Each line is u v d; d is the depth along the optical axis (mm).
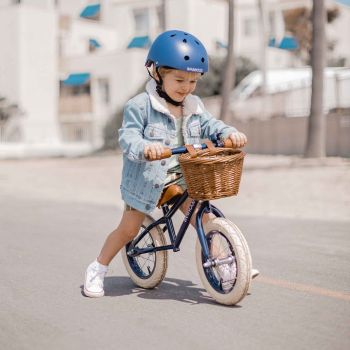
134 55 48562
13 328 5332
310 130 22750
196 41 5844
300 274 7277
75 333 5160
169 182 5984
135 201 5941
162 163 5844
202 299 6184
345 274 7281
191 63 5703
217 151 5590
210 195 5547
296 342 4836
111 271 7629
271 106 33281
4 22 48938
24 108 48469
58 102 51125
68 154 42938
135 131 5863
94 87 50438
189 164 5480
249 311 5715
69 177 23328
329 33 55875
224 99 29062
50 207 14586
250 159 27391
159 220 6340
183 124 5996
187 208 6102
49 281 7090
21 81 48375
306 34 53188
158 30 53438
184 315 5617
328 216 12180
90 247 9289
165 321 5441
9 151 43469
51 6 55969
